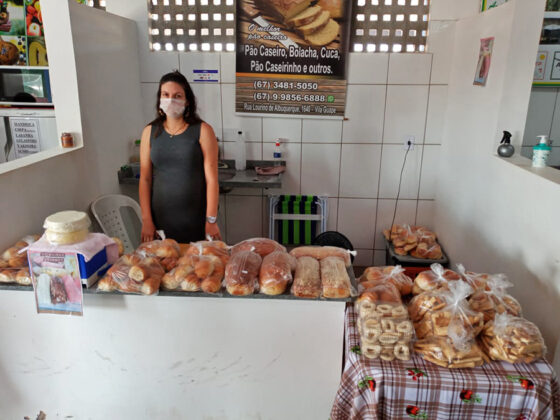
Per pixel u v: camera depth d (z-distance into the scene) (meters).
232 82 3.11
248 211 3.41
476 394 1.20
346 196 3.34
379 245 3.46
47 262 1.42
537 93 3.10
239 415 1.65
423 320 1.36
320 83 3.07
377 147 3.22
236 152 3.22
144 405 1.66
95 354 1.59
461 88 2.81
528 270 1.83
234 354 1.56
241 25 2.98
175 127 2.11
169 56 3.08
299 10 2.93
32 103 3.16
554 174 1.79
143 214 2.23
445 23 2.95
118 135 2.79
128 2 2.99
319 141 3.22
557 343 1.59
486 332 1.33
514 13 2.10
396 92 3.09
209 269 1.47
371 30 3.00
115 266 1.48
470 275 1.53
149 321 1.53
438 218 3.22
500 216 2.15
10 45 3.28
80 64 2.29
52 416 1.70
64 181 2.17
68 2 2.16
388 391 1.22
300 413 1.64
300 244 3.42
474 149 2.56
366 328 1.28
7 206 1.73
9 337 1.58
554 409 1.26
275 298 1.45
